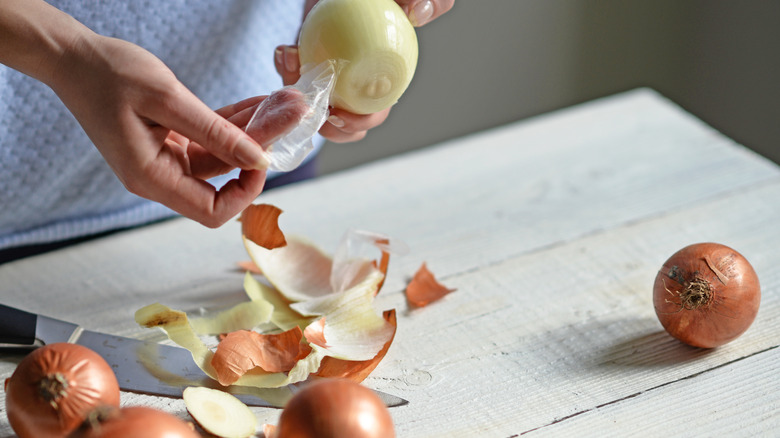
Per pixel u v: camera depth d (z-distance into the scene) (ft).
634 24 6.59
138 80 2.86
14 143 3.64
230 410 2.95
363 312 3.25
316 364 3.05
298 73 3.31
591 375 3.12
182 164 3.02
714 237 3.64
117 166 2.98
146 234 3.75
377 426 2.69
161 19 3.71
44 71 2.92
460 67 6.14
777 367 3.12
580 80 6.66
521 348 3.22
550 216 3.80
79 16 3.58
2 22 2.85
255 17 3.87
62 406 2.75
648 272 3.50
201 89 3.91
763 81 6.62
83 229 3.92
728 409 3.00
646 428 2.96
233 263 3.61
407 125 6.24
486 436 2.95
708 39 6.84
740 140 6.98
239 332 3.11
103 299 3.44
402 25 3.05
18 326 3.15
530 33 6.23
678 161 4.05
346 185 4.00
